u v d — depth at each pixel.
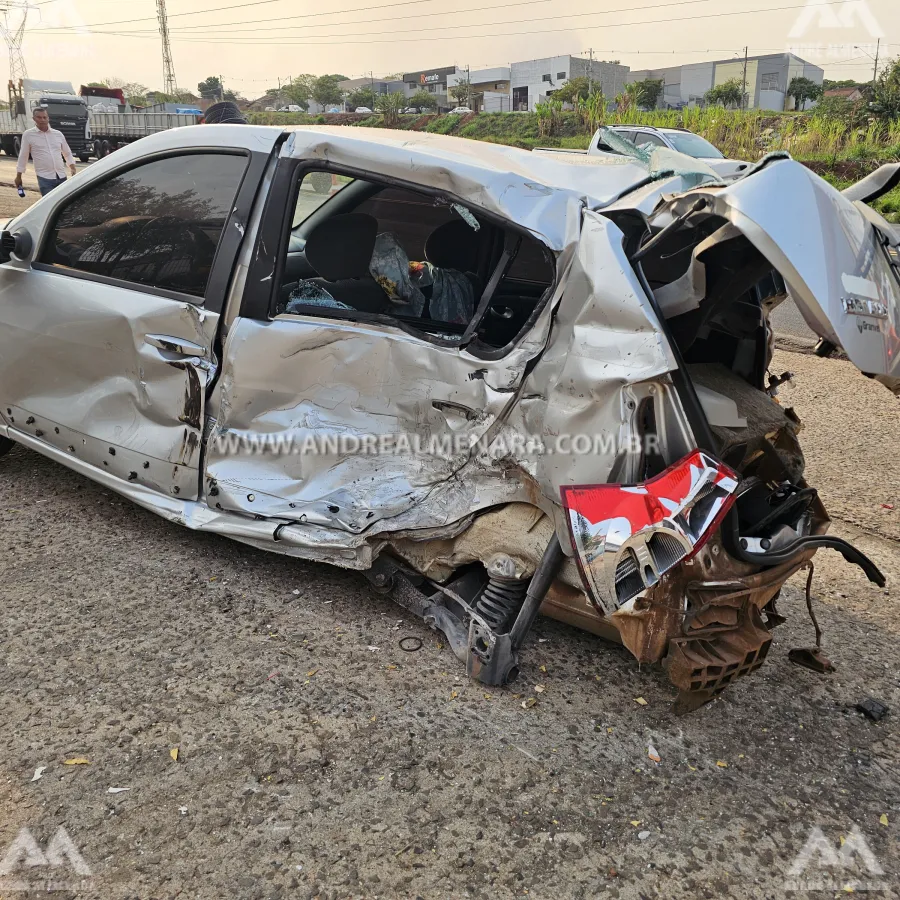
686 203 2.12
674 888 1.89
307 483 2.92
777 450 2.69
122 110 30.89
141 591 3.00
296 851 1.92
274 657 2.66
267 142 2.92
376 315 2.73
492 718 2.43
